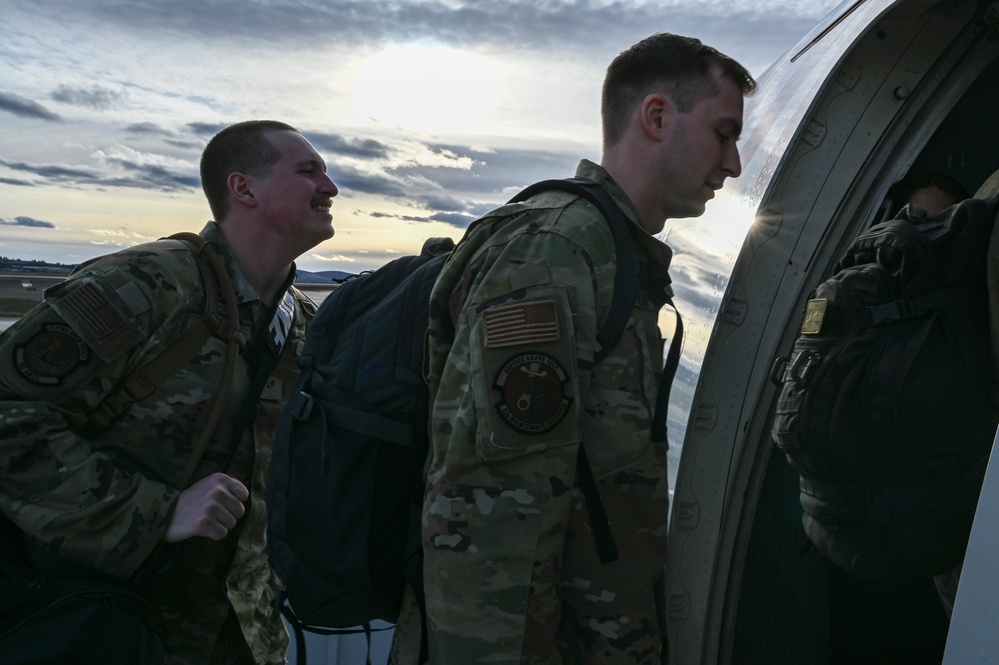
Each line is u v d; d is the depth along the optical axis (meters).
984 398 1.29
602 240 1.07
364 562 1.10
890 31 1.97
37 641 1.29
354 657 2.17
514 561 0.97
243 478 1.62
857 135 1.99
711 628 1.96
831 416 1.32
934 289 1.31
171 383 1.52
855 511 1.34
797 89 2.06
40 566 1.41
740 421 1.93
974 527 0.95
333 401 1.17
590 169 1.19
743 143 2.17
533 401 0.98
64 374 1.39
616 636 1.05
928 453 1.28
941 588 1.47
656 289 1.17
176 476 1.52
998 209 1.30
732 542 1.94
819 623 2.16
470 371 1.01
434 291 1.13
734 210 2.04
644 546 1.08
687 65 1.15
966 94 2.24
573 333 1.01
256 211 1.68
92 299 1.41
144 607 1.43
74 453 1.38
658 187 1.19
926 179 1.98
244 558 1.62
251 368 1.67
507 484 0.98
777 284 1.94
